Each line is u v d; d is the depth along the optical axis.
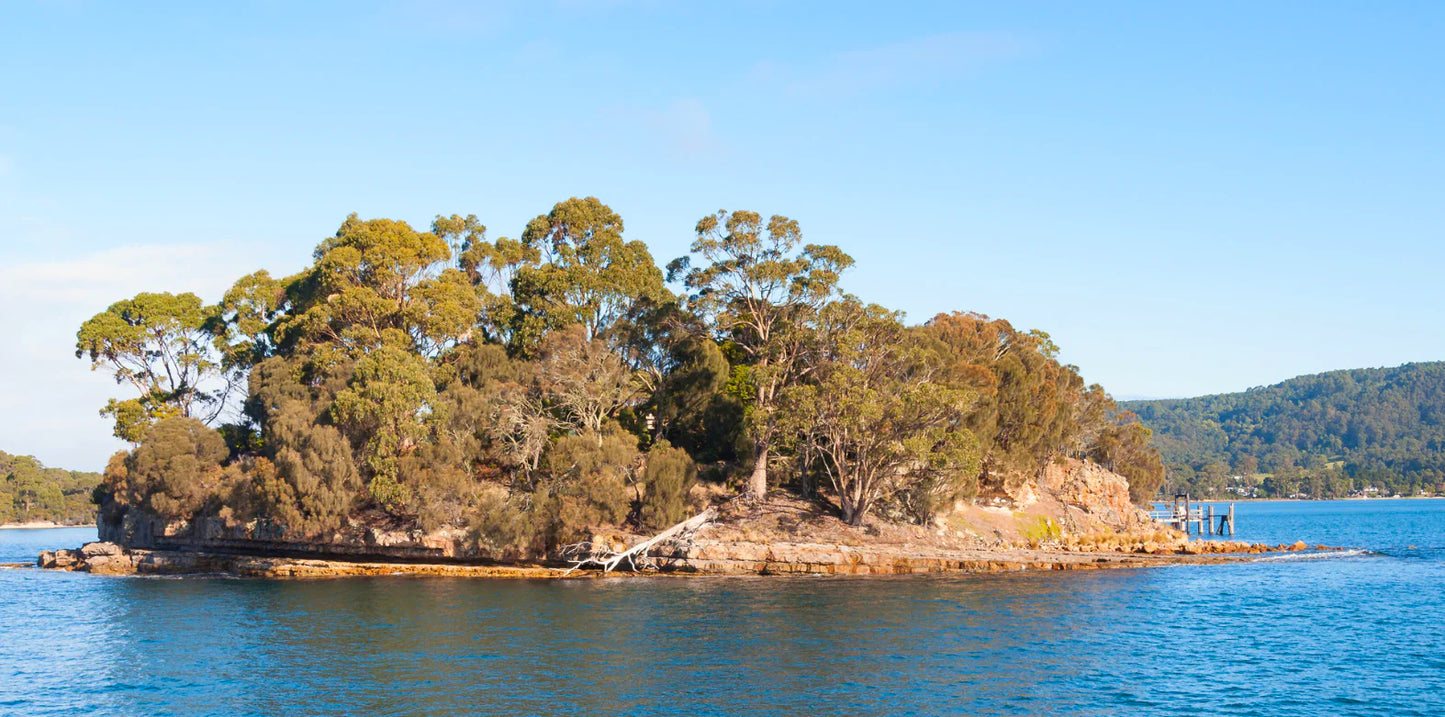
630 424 86.31
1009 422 83.38
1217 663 41.44
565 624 49.78
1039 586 64.19
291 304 101.75
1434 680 38.66
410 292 92.88
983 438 78.44
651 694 36.31
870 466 75.06
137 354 101.19
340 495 72.31
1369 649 44.34
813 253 83.31
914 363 78.19
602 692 36.62
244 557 79.12
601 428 79.69
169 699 36.75
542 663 41.19
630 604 56.22
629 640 45.69
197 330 105.69
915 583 65.69
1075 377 110.00
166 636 48.75
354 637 47.16
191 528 83.56
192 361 102.50
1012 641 45.50
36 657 44.34
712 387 83.50
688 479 75.38
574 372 80.31
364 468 75.75
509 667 40.56
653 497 73.25
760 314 85.62
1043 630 48.16
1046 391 86.88
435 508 71.88
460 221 109.12
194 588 67.75
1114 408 126.88
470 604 56.75
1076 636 46.72
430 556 74.19
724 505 78.44
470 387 82.38
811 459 80.44
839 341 76.31
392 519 75.81
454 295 92.56
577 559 72.69
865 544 74.62
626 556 71.81
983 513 83.44
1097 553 81.75
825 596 59.22
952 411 74.25
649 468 73.81
